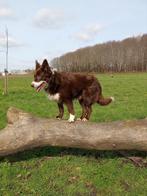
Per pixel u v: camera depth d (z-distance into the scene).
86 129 1.51
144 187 1.41
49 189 1.39
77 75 1.73
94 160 1.62
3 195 1.36
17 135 1.48
